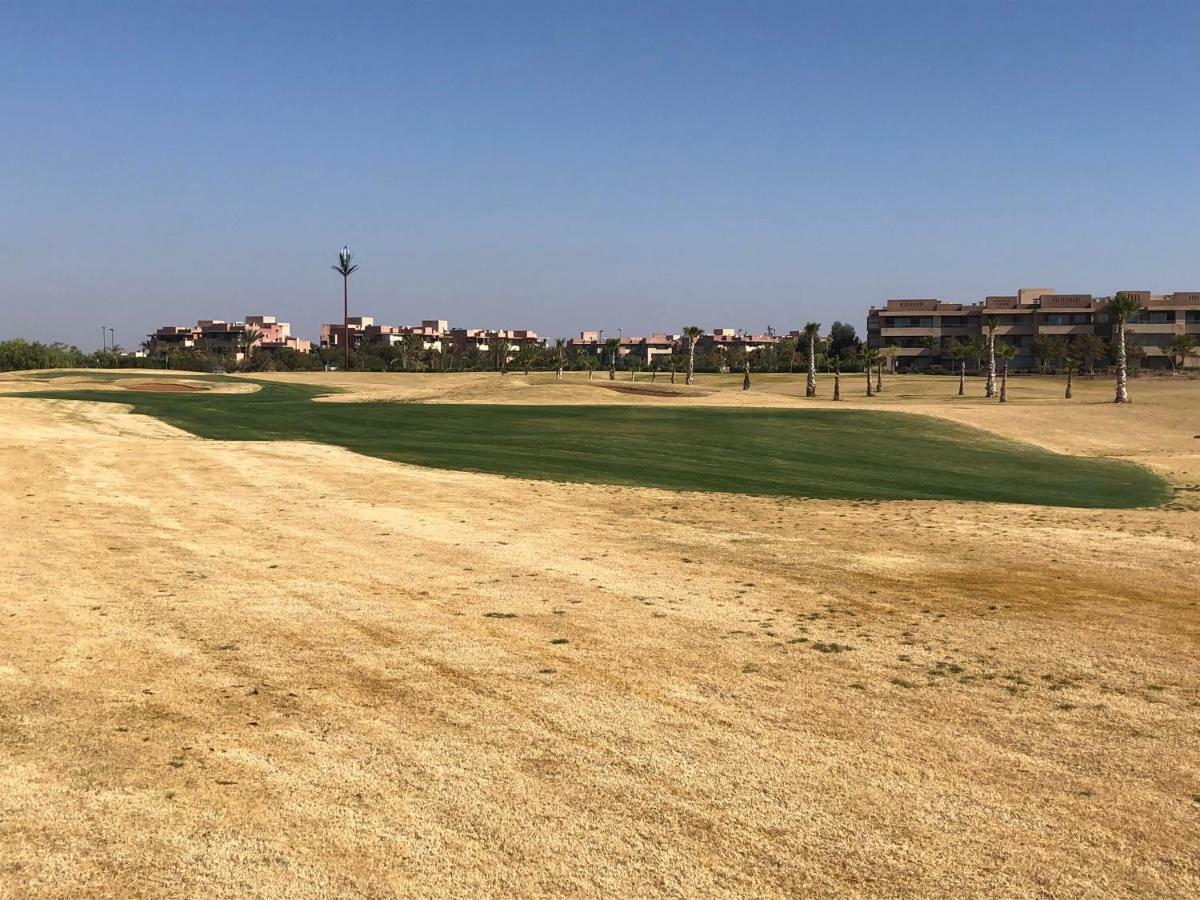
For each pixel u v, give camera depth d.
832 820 8.17
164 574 16.86
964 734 10.18
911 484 35.25
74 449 33.66
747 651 13.05
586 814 8.21
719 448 43.94
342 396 76.00
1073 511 28.28
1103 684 11.91
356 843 7.62
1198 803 8.60
